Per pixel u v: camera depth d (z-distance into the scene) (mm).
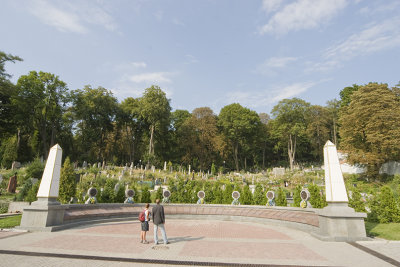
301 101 67938
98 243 9258
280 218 15469
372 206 13367
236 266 6777
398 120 38250
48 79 50844
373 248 8602
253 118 72750
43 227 11250
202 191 20828
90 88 62406
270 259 7441
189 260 7258
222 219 18234
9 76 45656
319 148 76688
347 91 65688
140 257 7469
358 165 45438
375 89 43000
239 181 48719
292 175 54031
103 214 15578
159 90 63750
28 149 56062
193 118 71000
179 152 77000
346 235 9992
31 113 50125
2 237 9820
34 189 17672
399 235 9898
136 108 66625
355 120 42250
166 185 36500
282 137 72750
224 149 75000
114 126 70938
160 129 65875
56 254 7598
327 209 10719
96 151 69438
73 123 63969
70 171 19969
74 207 14320
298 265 6871
